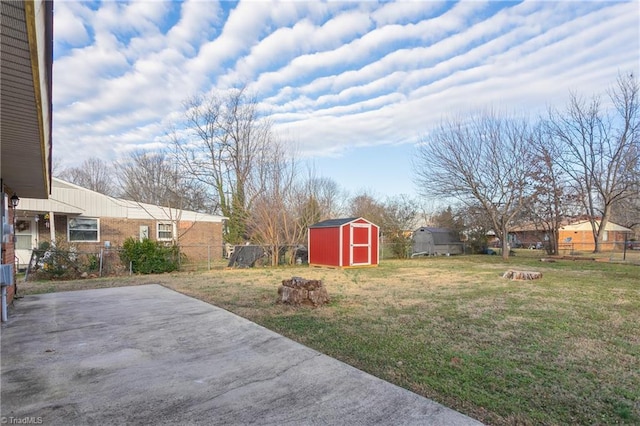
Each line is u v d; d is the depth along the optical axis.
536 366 3.45
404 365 3.47
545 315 5.59
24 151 4.33
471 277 10.94
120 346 4.09
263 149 19.23
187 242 18.50
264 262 15.71
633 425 2.39
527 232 32.12
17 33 1.82
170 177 22.91
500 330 4.73
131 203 16.69
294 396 2.78
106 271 11.73
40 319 5.43
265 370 3.33
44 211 13.29
